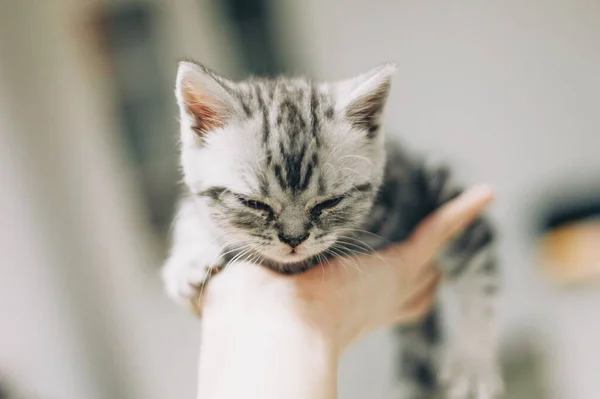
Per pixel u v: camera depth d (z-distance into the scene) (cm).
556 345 38
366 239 29
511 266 41
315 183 26
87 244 48
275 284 26
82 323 48
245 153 26
